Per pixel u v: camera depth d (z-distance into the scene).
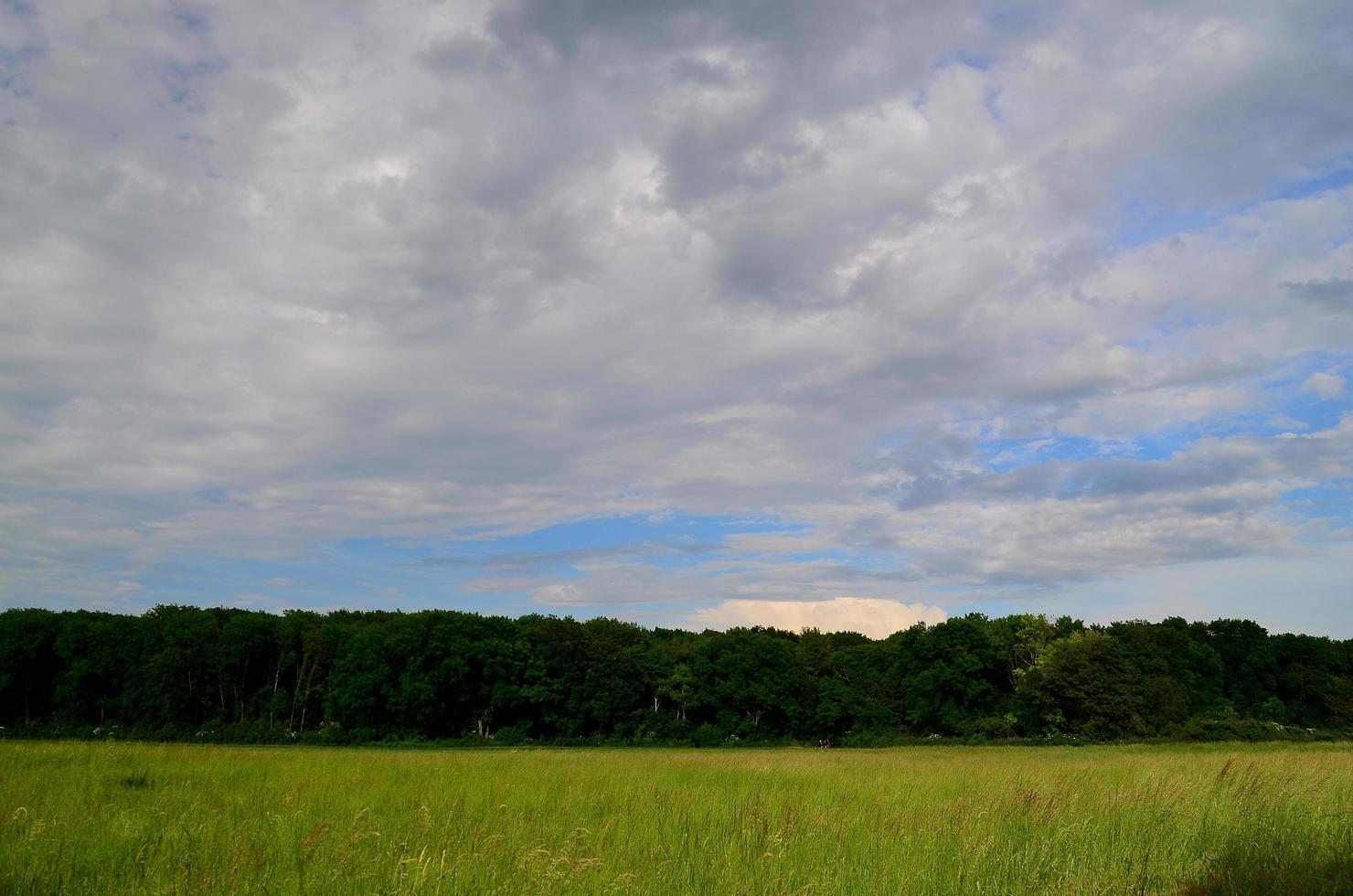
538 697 79.56
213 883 7.87
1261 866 10.04
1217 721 77.50
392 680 76.19
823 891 8.66
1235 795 15.23
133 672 75.94
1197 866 10.62
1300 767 19.98
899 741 82.25
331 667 81.81
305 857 8.66
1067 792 14.92
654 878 8.77
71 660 76.25
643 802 14.56
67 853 8.79
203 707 79.69
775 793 16.81
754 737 85.94
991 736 79.75
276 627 83.19
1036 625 91.94
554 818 12.37
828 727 87.75
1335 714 85.44
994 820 12.64
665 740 83.56
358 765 21.69
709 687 87.38
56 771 16.23
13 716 76.00
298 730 79.00
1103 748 66.56
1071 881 9.33
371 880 8.06
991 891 9.04
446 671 76.50
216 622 82.62
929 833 11.38
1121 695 76.00
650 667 90.06
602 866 8.89
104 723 75.94
